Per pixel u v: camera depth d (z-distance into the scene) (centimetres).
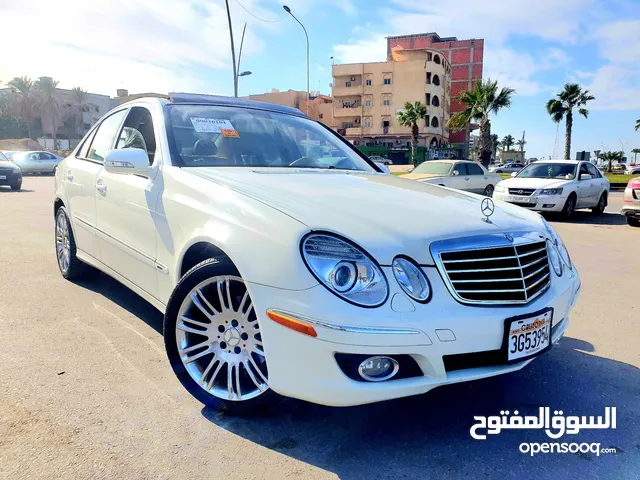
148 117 357
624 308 457
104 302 417
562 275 280
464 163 1562
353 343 202
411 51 6531
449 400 283
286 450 231
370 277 209
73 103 6081
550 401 285
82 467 212
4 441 226
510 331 226
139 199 321
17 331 350
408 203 264
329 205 243
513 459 231
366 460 226
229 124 362
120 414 253
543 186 1194
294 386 215
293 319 210
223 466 218
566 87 4066
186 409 261
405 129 6581
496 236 240
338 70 6794
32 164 2789
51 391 271
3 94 6281
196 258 280
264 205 239
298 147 379
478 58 7875
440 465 225
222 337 253
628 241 855
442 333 212
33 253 592
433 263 221
